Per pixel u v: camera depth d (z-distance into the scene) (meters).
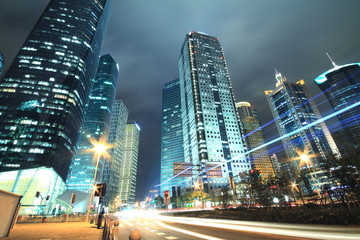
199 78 170.88
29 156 91.38
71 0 152.38
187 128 177.50
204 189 114.75
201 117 154.12
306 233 10.66
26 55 117.00
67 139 109.88
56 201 90.62
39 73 113.81
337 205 19.84
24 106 102.38
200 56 184.00
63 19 139.88
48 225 24.44
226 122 157.38
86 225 23.72
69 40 133.12
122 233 15.23
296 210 16.48
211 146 143.12
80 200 97.81
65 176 104.69
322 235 9.78
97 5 168.75
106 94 190.75
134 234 4.10
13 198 13.00
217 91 170.25
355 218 11.36
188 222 23.48
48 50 123.31
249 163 145.12
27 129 97.44
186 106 183.88
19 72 110.75
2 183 81.94
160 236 12.68
